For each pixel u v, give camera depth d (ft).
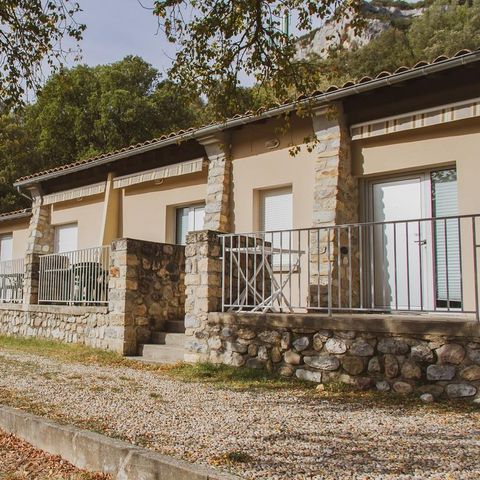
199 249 26.35
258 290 28.35
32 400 18.60
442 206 26.96
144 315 31.73
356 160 29.40
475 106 24.67
